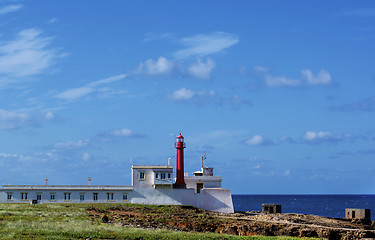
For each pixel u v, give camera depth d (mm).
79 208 118750
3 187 130750
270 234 103625
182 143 142250
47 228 86125
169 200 136875
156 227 100750
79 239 78438
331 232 99875
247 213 141375
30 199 131250
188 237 86500
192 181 145875
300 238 92000
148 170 137250
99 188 134625
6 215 99438
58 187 132875
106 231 86750
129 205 131250
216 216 125625
